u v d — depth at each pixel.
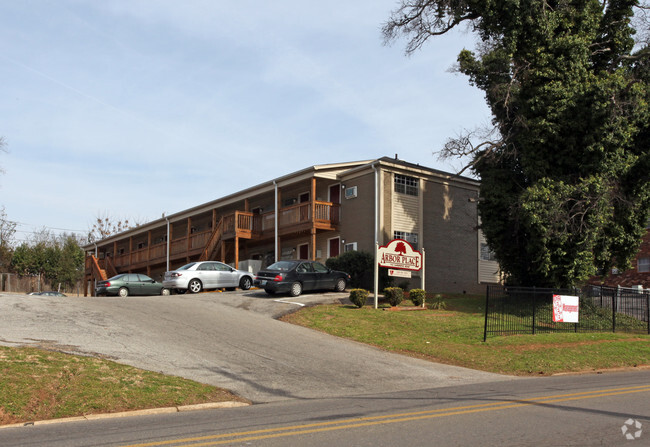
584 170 21.17
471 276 32.25
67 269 57.62
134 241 51.66
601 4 23.16
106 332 14.09
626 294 21.53
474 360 14.41
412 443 5.84
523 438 6.04
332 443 5.88
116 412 8.20
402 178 29.83
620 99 20.89
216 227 35.09
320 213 29.83
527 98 21.94
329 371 12.09
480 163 24.31
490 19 21.92
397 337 16.61
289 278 23.09
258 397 9.58
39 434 6.78
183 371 10.87
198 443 5.98
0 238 57.62
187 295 23.66
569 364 14.30
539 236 20.81
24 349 10.63
